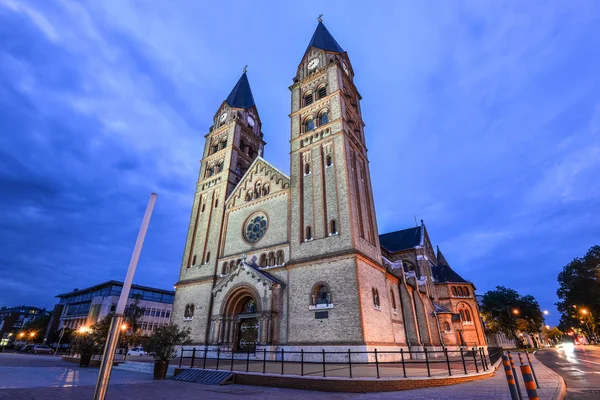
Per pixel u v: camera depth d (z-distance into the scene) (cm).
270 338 3020
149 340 2222
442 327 5191
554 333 15650
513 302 7175
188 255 4512
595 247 6450
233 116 5456
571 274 6706
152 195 682
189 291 4138
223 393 1522
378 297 3200
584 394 1414
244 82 6241
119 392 1473
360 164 4216
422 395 1401
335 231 3300
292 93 4769
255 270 3391
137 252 632
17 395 1240
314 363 2680
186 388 1677
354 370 2111
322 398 1389
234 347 3331
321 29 5447
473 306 6194
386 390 1580
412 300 4028
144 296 9138
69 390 1444
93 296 9175
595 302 6106
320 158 3816
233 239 4147
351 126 4231
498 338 8869
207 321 3681
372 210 3988
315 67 4831
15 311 14325
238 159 5084
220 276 3962
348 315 2795
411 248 6269
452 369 2155
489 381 1822
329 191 3538
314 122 4191
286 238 3609
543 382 1714
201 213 4850
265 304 3188
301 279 3212
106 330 4188
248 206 4234
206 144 5569
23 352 7044
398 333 3459
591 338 11244
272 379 1789
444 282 6362
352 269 2945
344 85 4584
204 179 5125
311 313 2994
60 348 8262
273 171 4191
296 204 3712
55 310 10119
